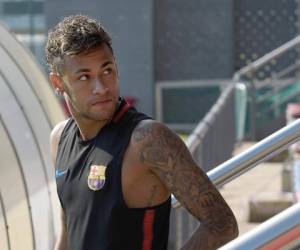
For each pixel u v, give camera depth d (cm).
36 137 621
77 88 309
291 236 200
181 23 2262
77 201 314
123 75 2300
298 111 1260
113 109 309
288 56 2092
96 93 305
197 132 805
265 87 1769
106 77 309
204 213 296
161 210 308
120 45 2286
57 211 619
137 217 304
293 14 2147
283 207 906
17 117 614
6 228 536
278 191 995
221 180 397
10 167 577
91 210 308
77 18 316
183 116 2291
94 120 309
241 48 2222
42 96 679
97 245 307
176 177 296
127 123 306
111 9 2281
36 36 2364
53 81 325
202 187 297
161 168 297
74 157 319
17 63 654
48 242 597
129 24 2275
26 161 612
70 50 307
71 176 317
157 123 301
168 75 2289
